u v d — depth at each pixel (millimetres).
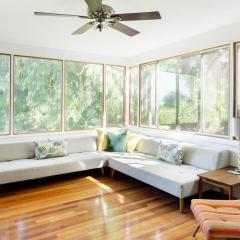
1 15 3158
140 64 5547
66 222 2828
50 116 5059
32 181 4320
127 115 6020
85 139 5113
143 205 3311
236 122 3217
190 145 4027
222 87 3871
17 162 4113
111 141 5070
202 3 2818
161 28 3732
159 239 2496
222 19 3354
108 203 3369
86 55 5371
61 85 5133
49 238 2496
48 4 2822
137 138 5082
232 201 2498
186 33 4004
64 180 4379
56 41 4465
